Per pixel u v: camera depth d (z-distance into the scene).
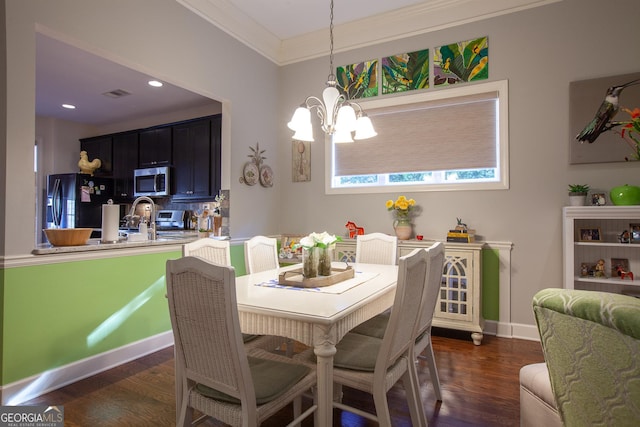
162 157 5.10
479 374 2.53
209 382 1.38
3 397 2.09
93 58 3.58
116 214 2.79
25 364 2.19
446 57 3.55
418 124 3.69
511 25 3.29
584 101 3.03
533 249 3.22
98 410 2.08
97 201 5.45
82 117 5.70
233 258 3.71
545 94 3.18
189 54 3.21
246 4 3.46
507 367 2.64
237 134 3.78
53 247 2.39
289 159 4.36
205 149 4.69
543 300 1.08
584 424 1.03
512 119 3.29
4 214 2.09
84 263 2.50
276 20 3.77
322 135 4.18
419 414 1.81
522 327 3.25
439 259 1.98
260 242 2.81
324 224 4.17
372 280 2.17
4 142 2.09
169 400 2.19
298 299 1.71
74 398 2.21
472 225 3.45
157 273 3.01
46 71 3.89
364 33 3.89
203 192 4.70
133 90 4.48
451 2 3.45
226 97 3.63
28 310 2.20
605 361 0.92
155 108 5.23
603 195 2.92
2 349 2.09
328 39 4.07
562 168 3.12
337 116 2.28
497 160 3.38
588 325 0.94
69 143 5.89
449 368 2.63
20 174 2.15
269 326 1.58
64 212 5.32
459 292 3.17
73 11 2.38
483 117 3.42
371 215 3.92
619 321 0.84
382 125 3.87
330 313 1.48
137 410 2.08
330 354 1.45
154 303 2.99
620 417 0.92
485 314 3.37
